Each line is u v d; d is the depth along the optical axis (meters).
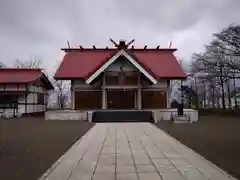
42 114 29.28
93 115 19.88
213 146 9.45
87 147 9.26
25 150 8.79
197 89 46.19
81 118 20.48
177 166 6.61
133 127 15.39
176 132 13.33
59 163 6.95
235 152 8.39
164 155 7.93
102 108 22.83
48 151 8.60
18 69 31.16
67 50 29.02
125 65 23.31
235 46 30.62
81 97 24.47
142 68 20.92
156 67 25.97
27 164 6.89
